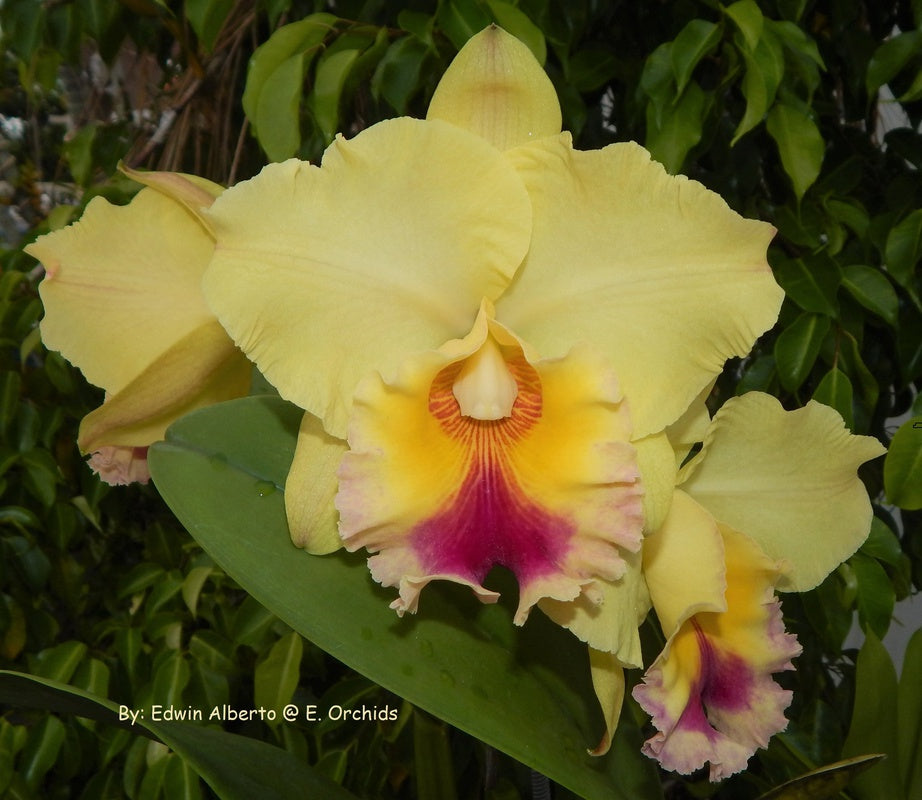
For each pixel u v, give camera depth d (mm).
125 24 522
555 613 283
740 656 309
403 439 283
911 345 476
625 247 280
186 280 325
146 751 521
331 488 289
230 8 435
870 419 485
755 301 276
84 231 322
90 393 569
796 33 411
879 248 460
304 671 578
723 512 340
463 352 281
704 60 476
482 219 277
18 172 760
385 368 290
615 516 276
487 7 415
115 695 591
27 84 548
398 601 271
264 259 271
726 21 427
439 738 418
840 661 576
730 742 297
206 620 607
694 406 311
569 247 283
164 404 330
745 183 486
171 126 551
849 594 447
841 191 487
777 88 409
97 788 551
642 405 286
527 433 295
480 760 567
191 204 304
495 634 320
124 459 351
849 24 480
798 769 485
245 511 295
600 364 281
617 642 282
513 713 294
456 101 289
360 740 555
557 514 281
